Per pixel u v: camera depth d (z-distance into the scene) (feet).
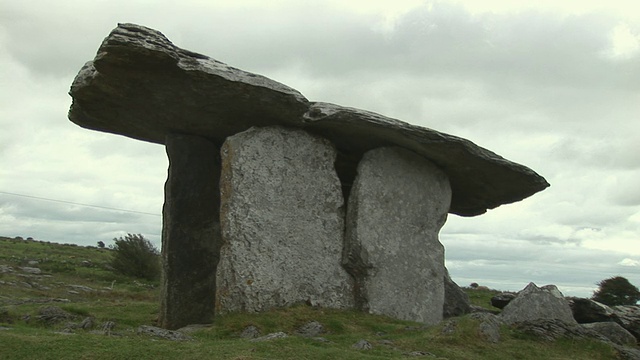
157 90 41.65
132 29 37.65
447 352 34.27
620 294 79.51
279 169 45.68
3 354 27.91
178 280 45.29
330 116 45.21
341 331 39.22
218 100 43.04
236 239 43.14
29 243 146.72
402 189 49.57
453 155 49.75
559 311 45.44
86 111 45.03
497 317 42.50
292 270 44.39
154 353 28.84
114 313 46.73
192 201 47.03
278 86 43.19
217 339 36.04
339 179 50.39
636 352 38.52
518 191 55.42
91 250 148.25
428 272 49.34
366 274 46.70
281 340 32.40
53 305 43.86
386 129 46.60
